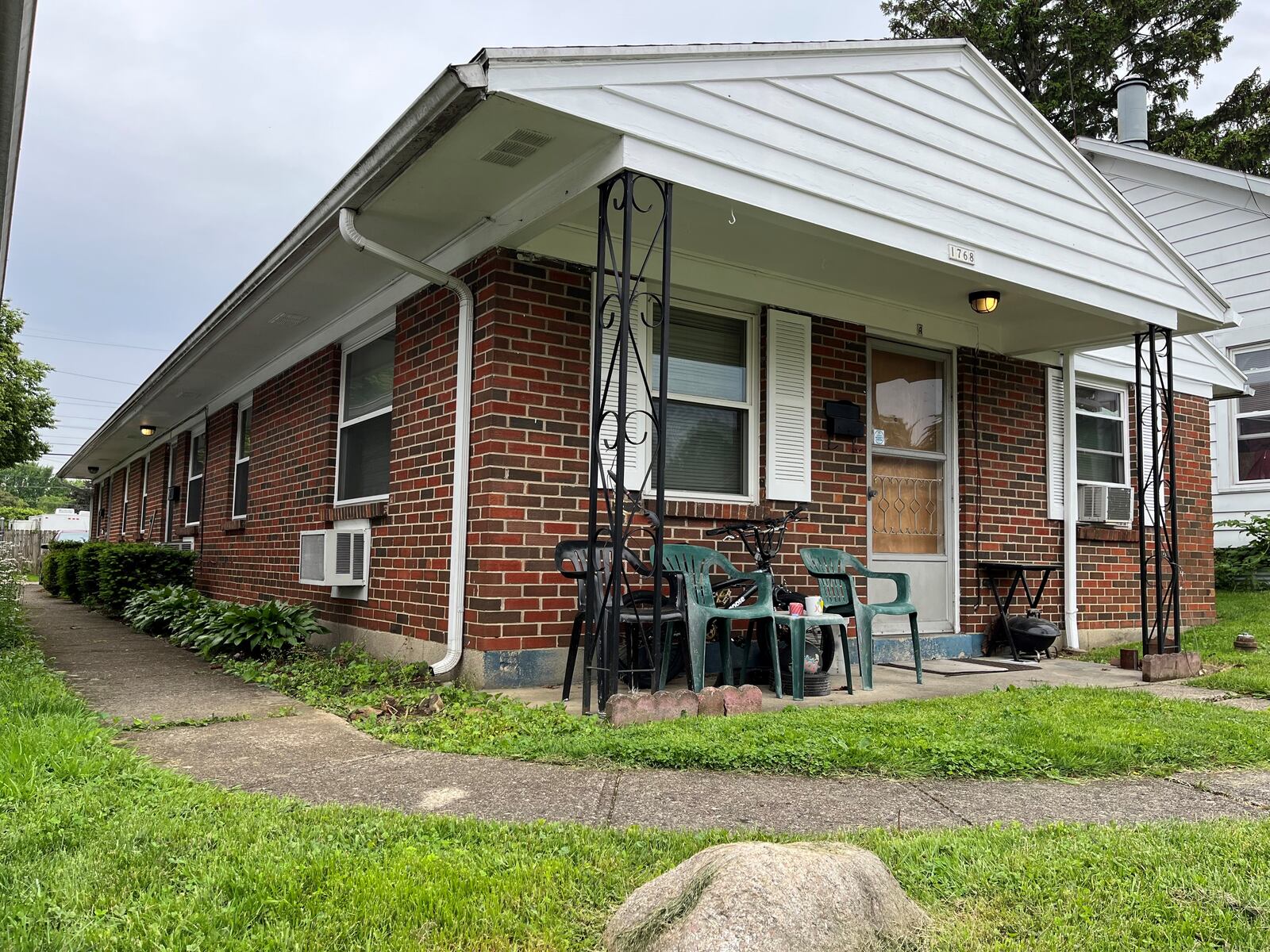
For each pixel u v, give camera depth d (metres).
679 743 3.64
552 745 3.72
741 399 6.33
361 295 7.01
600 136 4.30
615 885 2.31
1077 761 3.61
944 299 6.93
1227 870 2.41
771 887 1.87
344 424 7.64
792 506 6.32
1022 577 7.21
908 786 3.34
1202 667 6.49
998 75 5.86
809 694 5.28
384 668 5.79
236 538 10.30
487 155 4.52
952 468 7.39
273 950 1.95
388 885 2.25
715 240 5.70
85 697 5.07
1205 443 9.57
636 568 5.27
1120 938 2.04
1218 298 7.20
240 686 5.56
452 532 5.48
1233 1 19.55
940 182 5.54
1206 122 19.16
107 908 2.13
